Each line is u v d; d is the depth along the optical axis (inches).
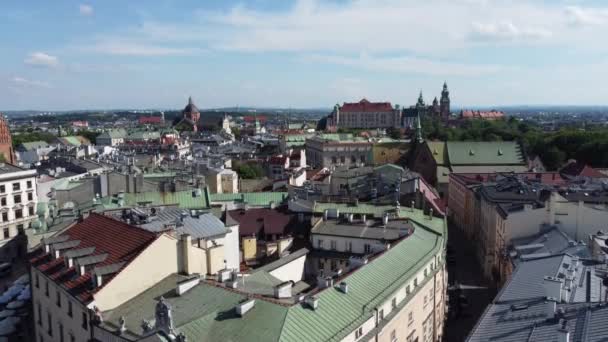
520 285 2283.5
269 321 1918.1
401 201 4793.3
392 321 2394.2
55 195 4557.1
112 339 2057.1
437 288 3142.2
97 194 4148.6
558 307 1856.5
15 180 5442.9
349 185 5728.3
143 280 2337.6
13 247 5423.2
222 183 6318.9
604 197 3875.5
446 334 3356.3
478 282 4333.2
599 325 1637.6
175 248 2463.1
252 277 2630.4
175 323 1963.6
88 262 2449.6
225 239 3171.8
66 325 2470.5
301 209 4072.3
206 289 2212.1
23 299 3599.9
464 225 5979.3
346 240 3491.6
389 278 2564.0
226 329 1904.5
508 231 3754.9
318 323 1998.0
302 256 3415.4
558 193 3868.1
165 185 4227.4
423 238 3240.7
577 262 2484.0
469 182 6003.9
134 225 2753.4
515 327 1819.6
